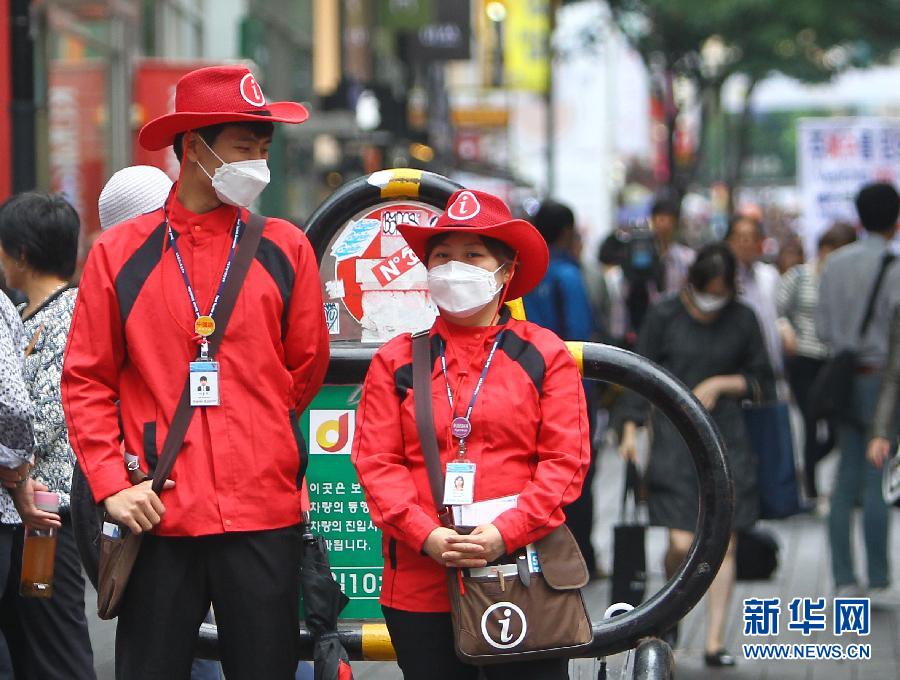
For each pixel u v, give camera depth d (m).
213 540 9.59
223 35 48.41
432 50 57.06
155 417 9.66
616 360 10.95
